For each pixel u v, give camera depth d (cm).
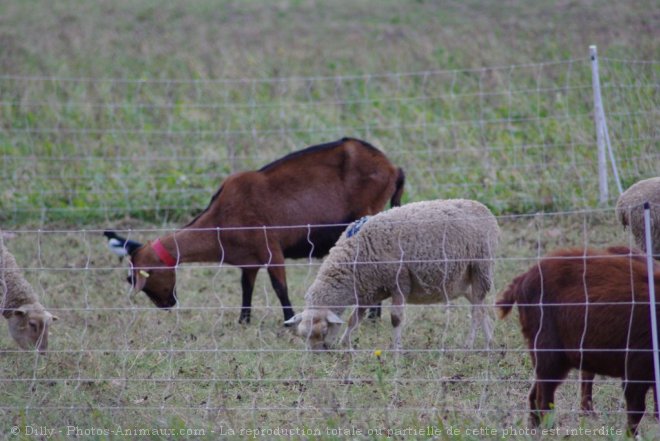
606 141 1744
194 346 1109
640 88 1856
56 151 2023
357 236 1115
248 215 1267
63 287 1377
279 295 1270
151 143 2069
